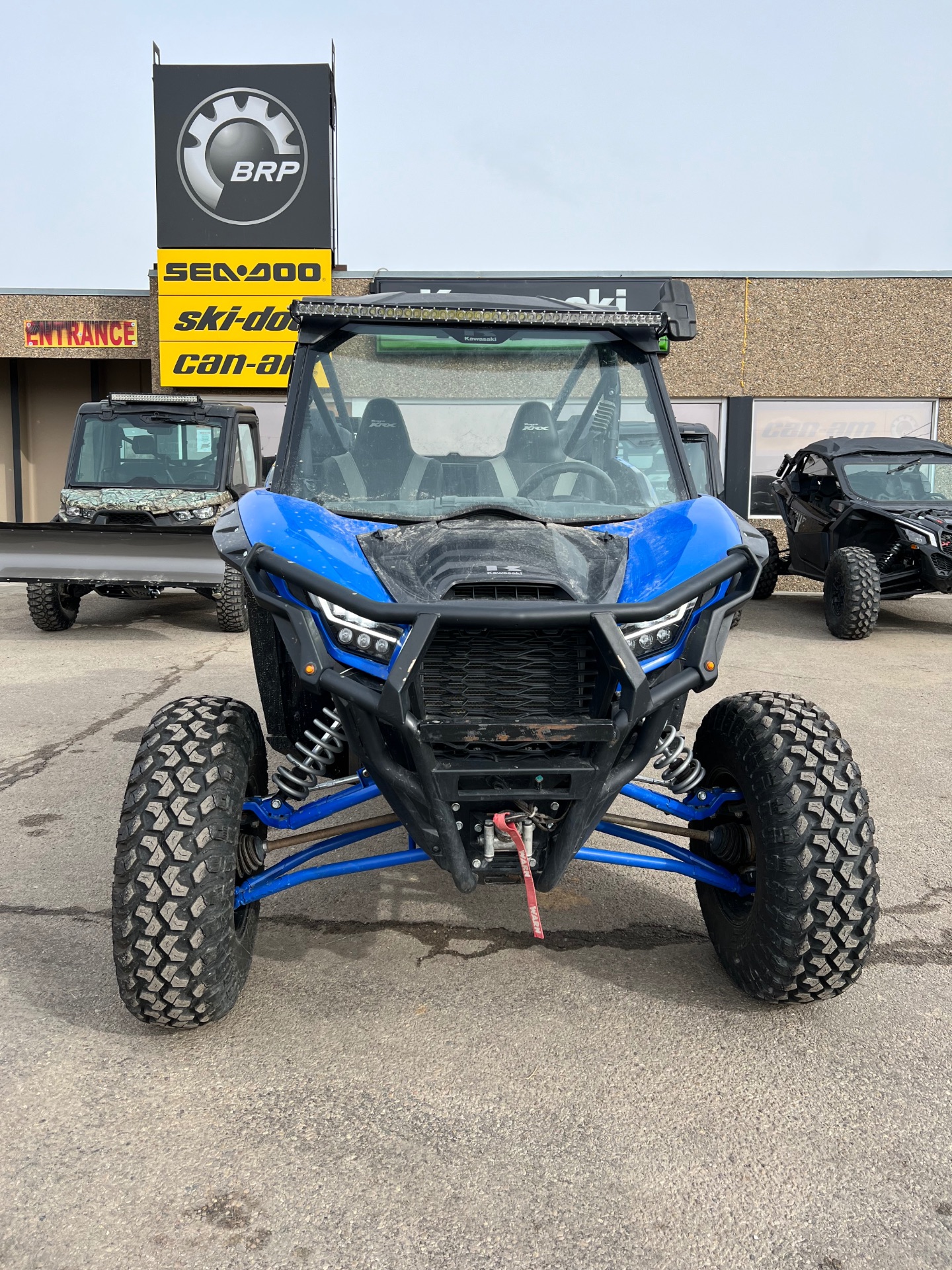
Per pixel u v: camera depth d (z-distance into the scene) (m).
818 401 13.33
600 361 3.44
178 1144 2.36
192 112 12.49
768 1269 2.01
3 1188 2.20
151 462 10.11
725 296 12.94
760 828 2.82
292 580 2.53
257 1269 1.99
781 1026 2.91
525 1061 2.72
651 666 2.60
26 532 8.55
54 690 7.10
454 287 12.78
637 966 3.27
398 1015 2.95
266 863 4.07
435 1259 2.02
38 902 3.67
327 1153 2.33
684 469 3.39
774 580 12.21
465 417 3.37
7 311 13.91
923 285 12.86
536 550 2.81
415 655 2.41
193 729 2.79
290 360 12.91
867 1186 2.24
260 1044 2.79
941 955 3.36
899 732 6.25
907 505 10.23
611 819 3.20
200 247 12.73
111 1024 2.87
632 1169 2.29
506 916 3.64
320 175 12.60
